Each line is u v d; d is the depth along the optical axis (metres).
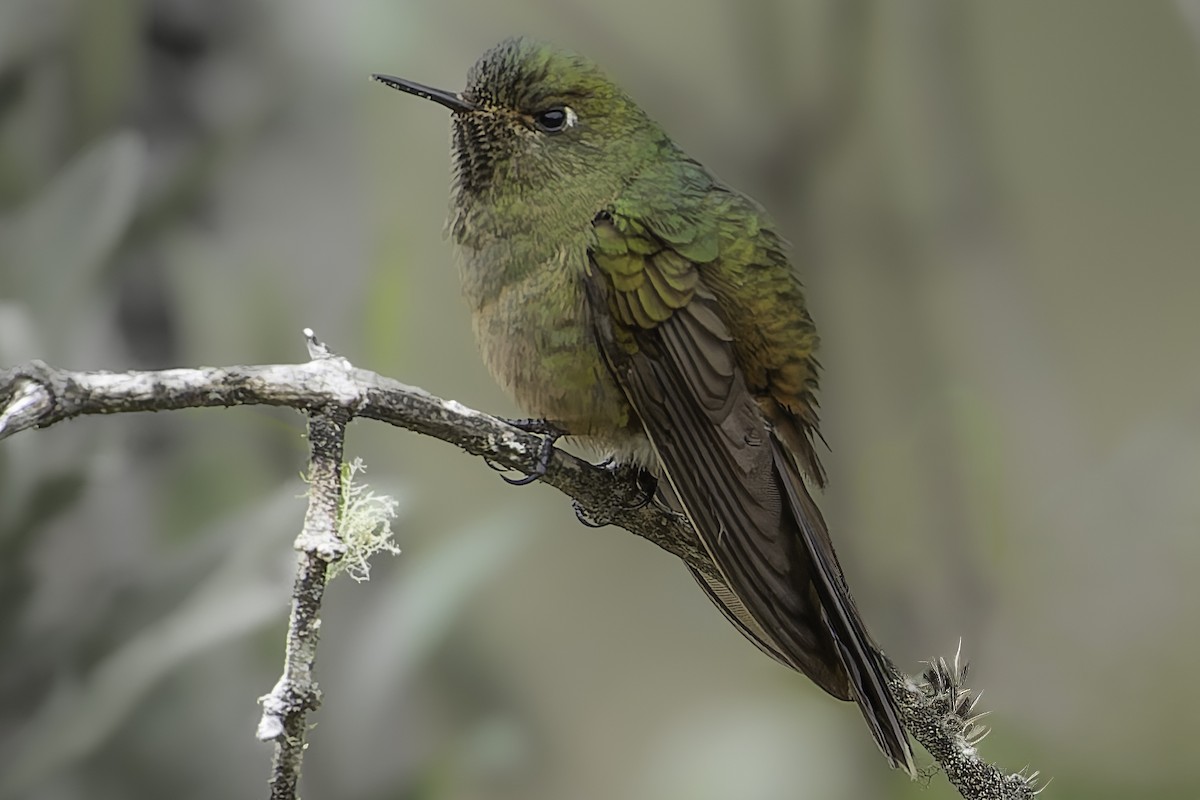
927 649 2.74
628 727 2.77
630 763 2.77
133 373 2.59
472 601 2.73
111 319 2.69
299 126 2.71
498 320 2.67
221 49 2.71
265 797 2.69
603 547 2.79
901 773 2.71
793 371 2.67
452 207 2.68
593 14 2.79
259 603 2.67
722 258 2.66
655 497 2.67
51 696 2.67
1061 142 2.90
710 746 2.72
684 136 2.79
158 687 2.69
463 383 2.79
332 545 2.59
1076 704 2.73
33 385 2.59
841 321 2.79
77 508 2.68
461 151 2.67
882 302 2.79
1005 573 2.74
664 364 2.66
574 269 2.66
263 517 2.68
